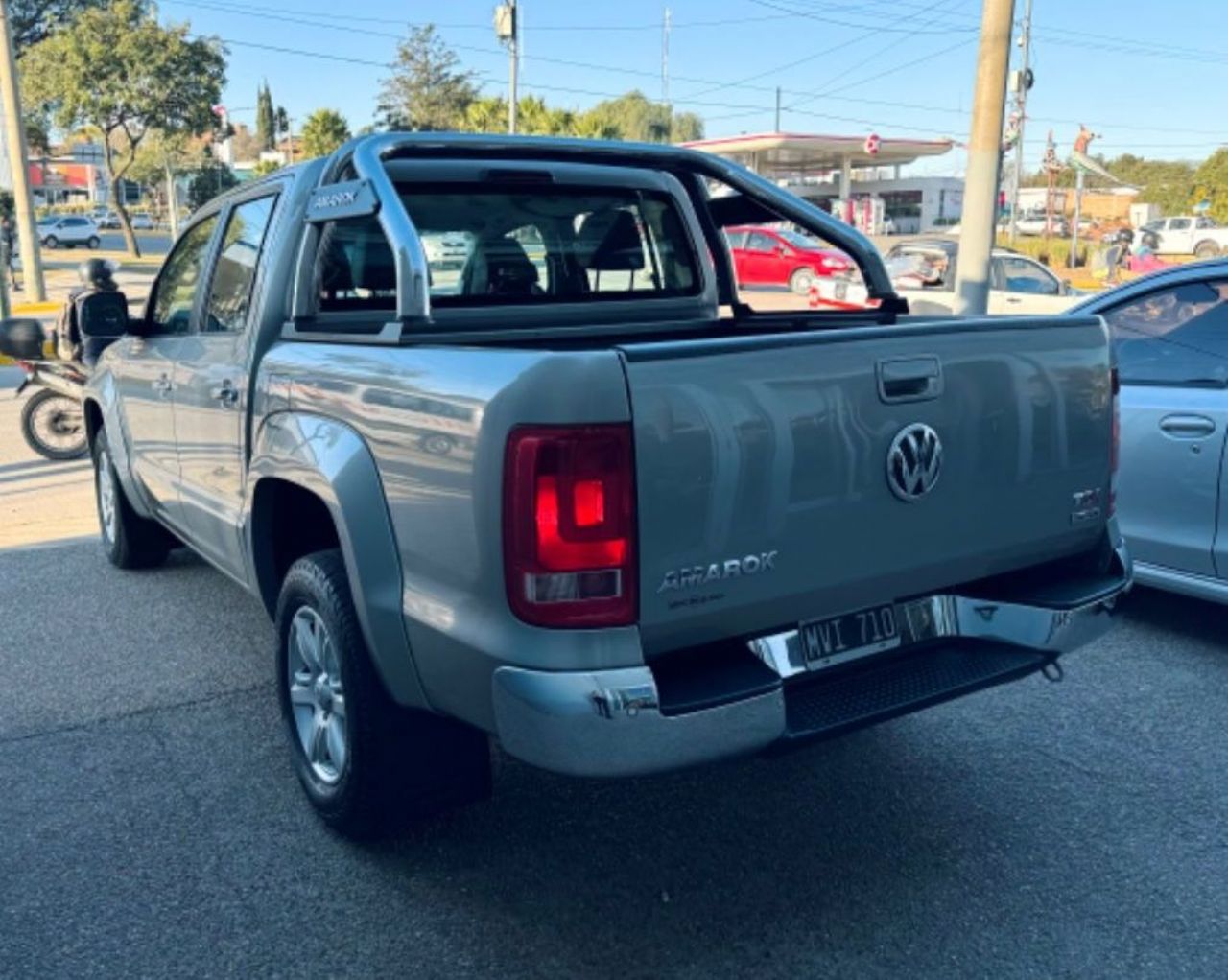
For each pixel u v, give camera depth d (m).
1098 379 3.50
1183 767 4.10
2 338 8.95
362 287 4.11
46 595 6.04
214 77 38.72
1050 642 3.42
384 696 3.30
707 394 2.69
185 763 4.13
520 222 4.40
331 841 3.61
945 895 3.33
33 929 3.14
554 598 2.63
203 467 4.55
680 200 4.84
